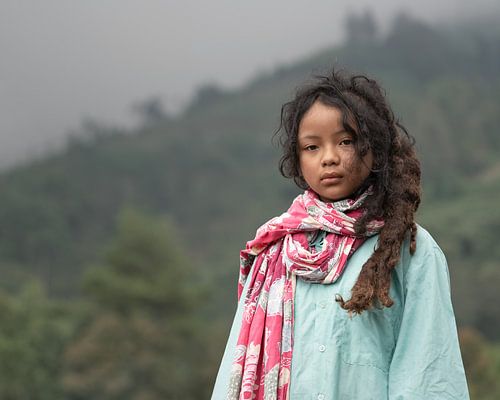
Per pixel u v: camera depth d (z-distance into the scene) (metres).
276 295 3.19
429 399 2.98
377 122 3.18
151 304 59.66
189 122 198.75
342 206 3.19
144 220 62.91
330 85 3.24
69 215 142.25
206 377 52.97
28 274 111.19
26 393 49.28
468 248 81.06
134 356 52.94
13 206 124.31
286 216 3.27
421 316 3.08
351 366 3.03
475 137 144.12
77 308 59.38
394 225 3.09
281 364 3.09
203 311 80.19
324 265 3.12
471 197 108.88
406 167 3.21
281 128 3.40
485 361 38.31
